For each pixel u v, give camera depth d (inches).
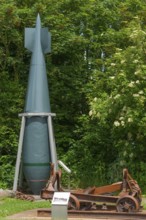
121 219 398.0
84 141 692.1
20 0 748.6
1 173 644.1
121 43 735.7
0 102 701.9
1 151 687.7
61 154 698.2
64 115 725.9
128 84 586.2
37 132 586.9
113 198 416.5
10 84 713.6
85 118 681.0
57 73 728.3
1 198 545.3
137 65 602.2
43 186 585.9
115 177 639.8
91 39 743.1
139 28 626.8
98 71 687.7
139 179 616.7
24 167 592.7
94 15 746.2
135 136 618.2
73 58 746.2
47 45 618.5
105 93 633.0
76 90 728.3
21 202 516.1
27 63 746.2
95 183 650.2
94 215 406.6
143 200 529.7
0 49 722.8
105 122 636.1
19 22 695.1
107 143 687.1
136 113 581.3
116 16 756.6
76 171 668.7
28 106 594.9
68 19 724.0
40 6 710.5
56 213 356.8
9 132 681.6
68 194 368.2
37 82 601.0
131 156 617.6
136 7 756.6
